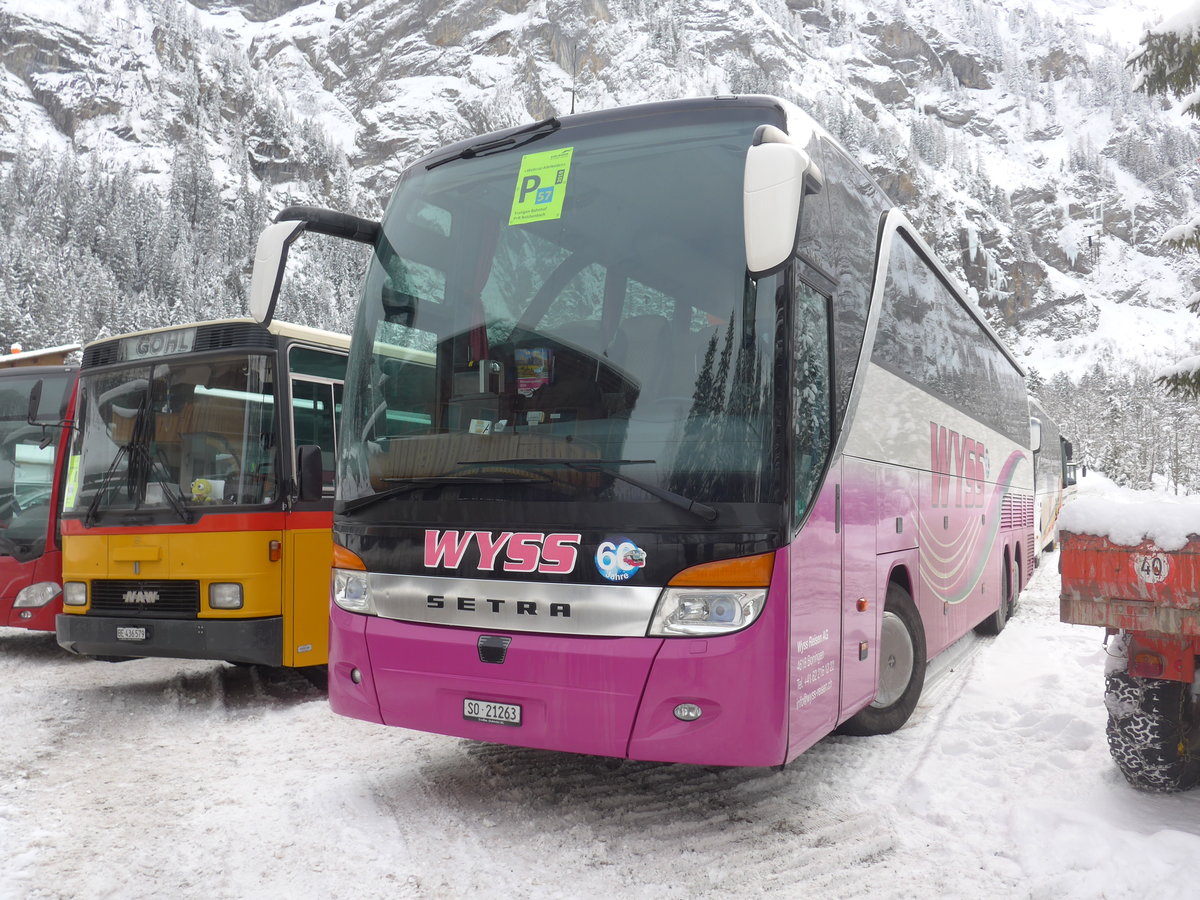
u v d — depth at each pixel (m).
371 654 4.27
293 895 3.46
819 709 4.11
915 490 6.16
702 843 3.95
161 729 6.08
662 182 4.19
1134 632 4.18
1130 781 4.41
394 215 4.85
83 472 7.33
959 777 4.80
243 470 6.77
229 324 6.99
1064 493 27.83
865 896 3.45
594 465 3.81
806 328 4.15
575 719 3.75
